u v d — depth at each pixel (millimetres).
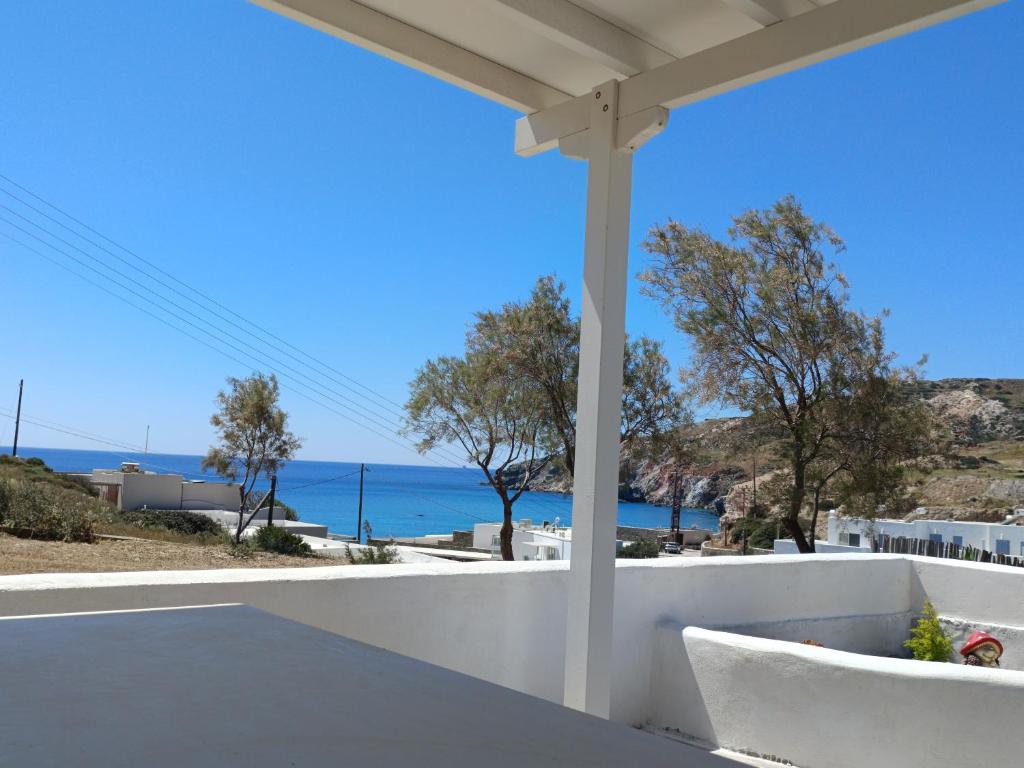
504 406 13820
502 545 14305
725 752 4039
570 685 3729
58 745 1381
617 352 3803
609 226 3779
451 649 3822
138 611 2746
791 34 3199
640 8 3443
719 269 12570
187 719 1562
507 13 3213
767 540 15500
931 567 5812
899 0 2914
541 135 4184
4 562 9570
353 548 18750
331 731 1536
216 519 24688
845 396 11828
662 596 4586
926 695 3541
